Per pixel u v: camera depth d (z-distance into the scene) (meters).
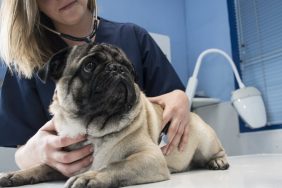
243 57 2.35
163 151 1.12
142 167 0.87
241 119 2.22
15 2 1.36
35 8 1.33
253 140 2.17
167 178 0.92
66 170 0.97
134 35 1.56
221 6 2.48
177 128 1.15
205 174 1.06
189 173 1.14
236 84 2.31
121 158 0.97
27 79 1.44
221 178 0.91
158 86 1.55
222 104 2.35
